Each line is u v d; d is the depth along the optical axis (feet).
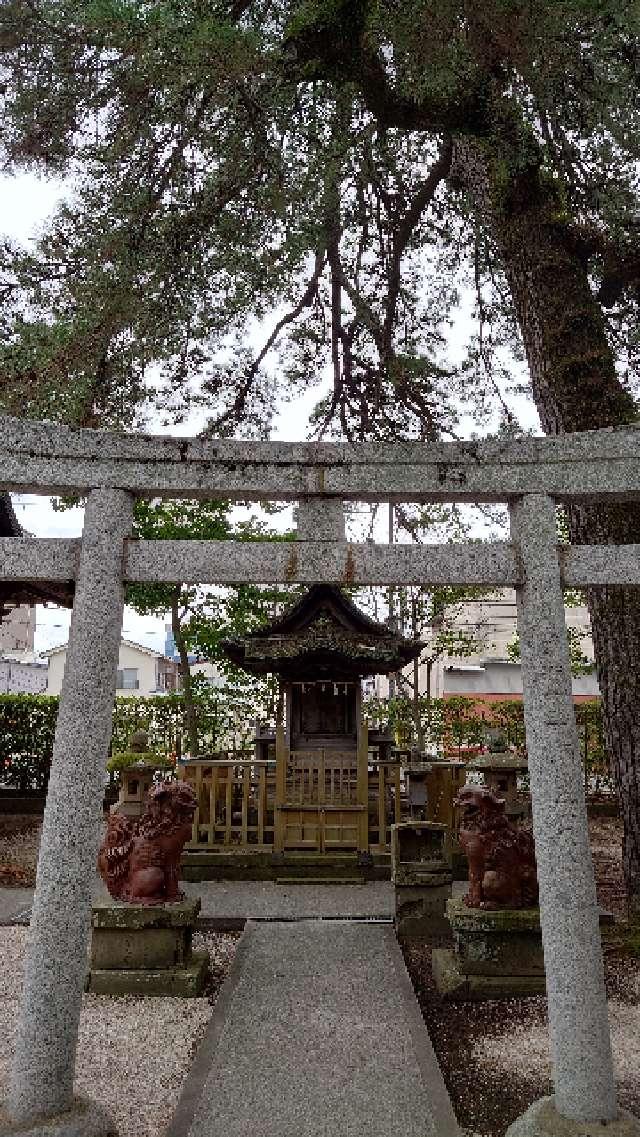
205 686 53.67
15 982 18.13
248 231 26.50
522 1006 16.78
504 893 18.02
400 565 12.75
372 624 33.01
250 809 31.68
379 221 34.73
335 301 36.37
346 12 20.68
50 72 22.62
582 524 22.49
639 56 20.12
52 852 11.20
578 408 22.45
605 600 22.22
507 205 24.21
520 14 19.08
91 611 12.11
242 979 17.99
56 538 12.66
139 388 27.17
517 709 51.42
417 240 37.11
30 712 47.47
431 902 22.53
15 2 21.33
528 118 22.79
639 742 21.43
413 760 32.58
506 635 85.46
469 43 20.65
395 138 30.71
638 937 19.92
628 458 12.73
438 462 13.07
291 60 22.06
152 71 21.36
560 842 11.48
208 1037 14.60
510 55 20.63
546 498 12.91
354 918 23.52
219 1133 11.26
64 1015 10.91
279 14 24.13
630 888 21.53
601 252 24.13
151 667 104.88
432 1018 16.22
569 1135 10.37
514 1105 12.53
